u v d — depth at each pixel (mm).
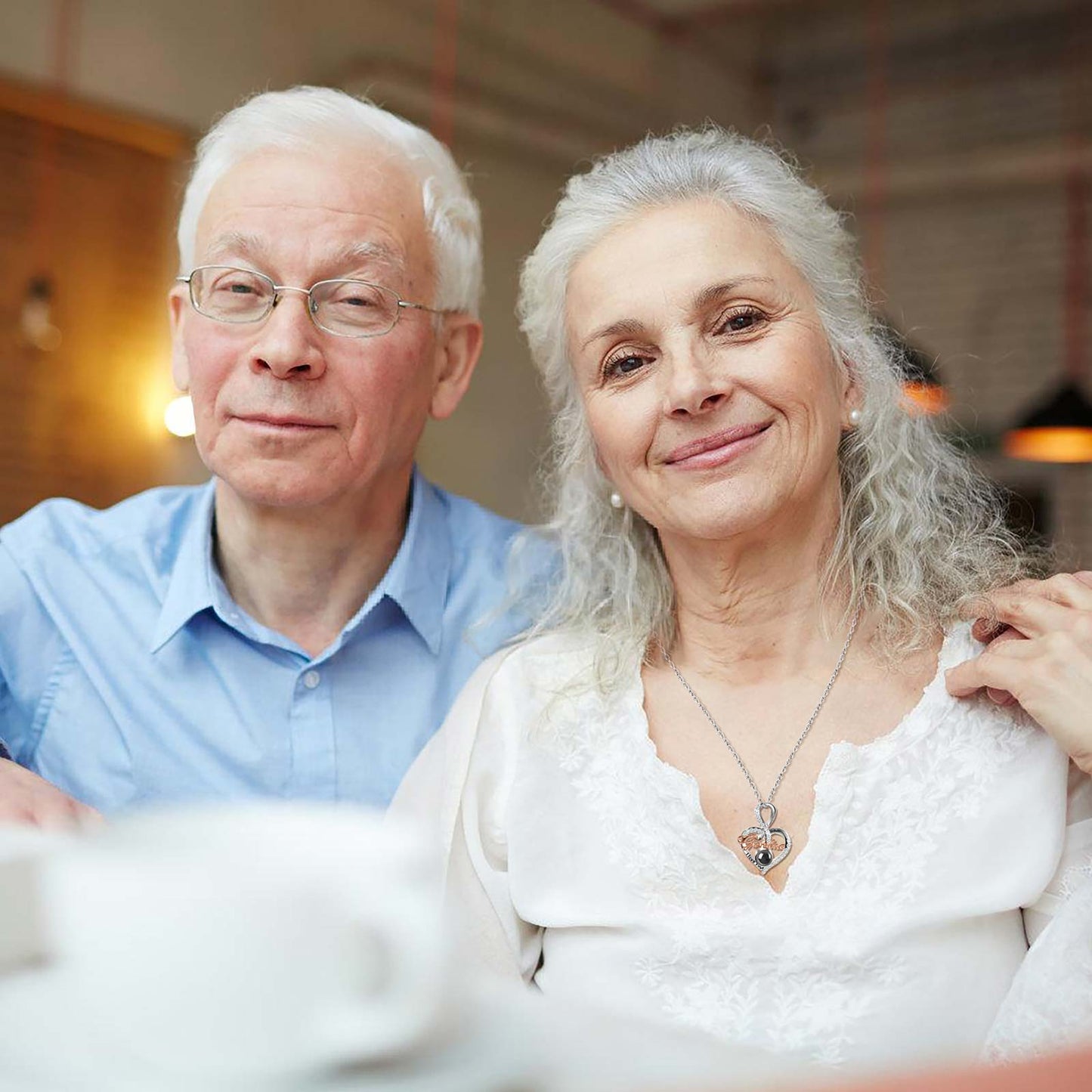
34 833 526
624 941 1357
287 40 5867
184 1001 434
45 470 5047
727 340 1451
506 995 524
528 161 7043
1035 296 7863
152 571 1896
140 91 5309
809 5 7809
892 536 1507
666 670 1559
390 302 1791
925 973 1255
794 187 1530
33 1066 432
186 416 5262
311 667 1820
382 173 1823
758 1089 444
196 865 467
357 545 1858
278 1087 434
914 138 8078
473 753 1527
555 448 1738
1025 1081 472
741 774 1426
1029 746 1335
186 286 1909
